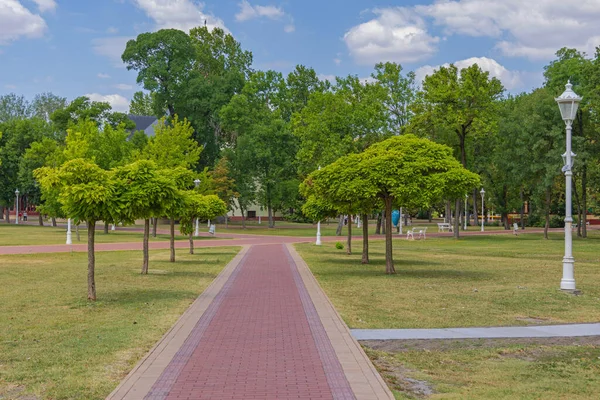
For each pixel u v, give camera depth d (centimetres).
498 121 5525
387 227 2256
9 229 6269
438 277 2106
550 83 5762
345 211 2575
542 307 1435
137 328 1126
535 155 5081
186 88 7081
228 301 1479
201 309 1350
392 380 807
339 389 728
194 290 1703
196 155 5453
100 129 6700
